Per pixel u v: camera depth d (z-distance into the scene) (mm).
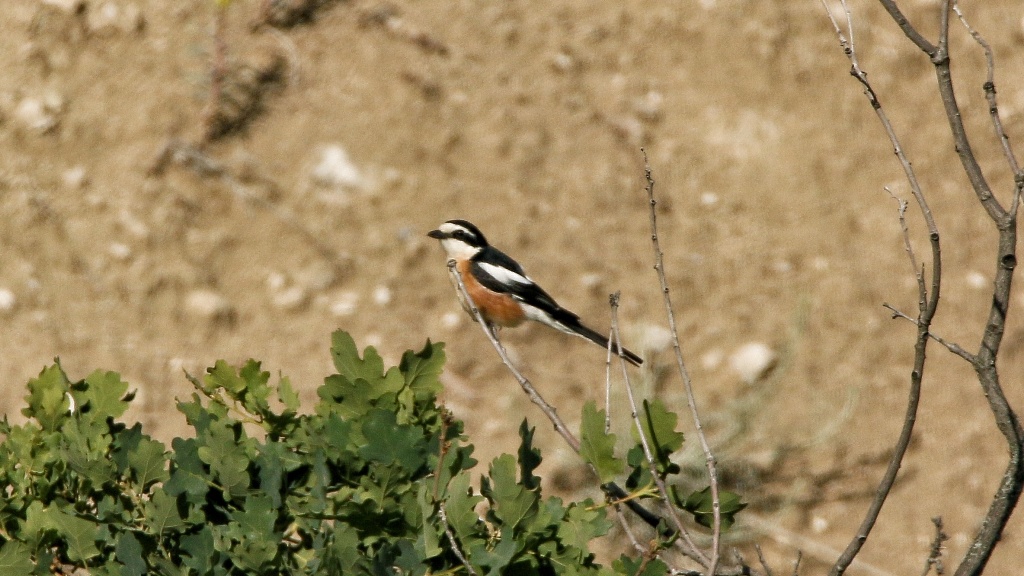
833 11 15680
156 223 12984
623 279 13219
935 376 12344
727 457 11133
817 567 10289
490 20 15516
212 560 4477
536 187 13992
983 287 13133
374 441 4480
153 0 14703
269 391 5148
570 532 4602
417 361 5000
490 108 14609
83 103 13773
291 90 14359
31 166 13188
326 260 13047
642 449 5004
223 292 12664
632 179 14188
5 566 4531
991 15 15938
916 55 15383
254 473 4730
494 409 11836
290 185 13594
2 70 13820
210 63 14227
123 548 4445
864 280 13250
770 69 15250
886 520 10781
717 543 4711
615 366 12383
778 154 14508
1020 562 10383
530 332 12695
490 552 4422
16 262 12492
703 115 14828
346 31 15000
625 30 15602
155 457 4664
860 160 14484
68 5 14289
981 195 5262
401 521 4422
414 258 13188
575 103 14789
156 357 11945
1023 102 15047
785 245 13648
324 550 4211
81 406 5211
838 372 12352
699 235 13758
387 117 14289
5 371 11539
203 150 13633
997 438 11648
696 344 12578
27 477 4977
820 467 11289
